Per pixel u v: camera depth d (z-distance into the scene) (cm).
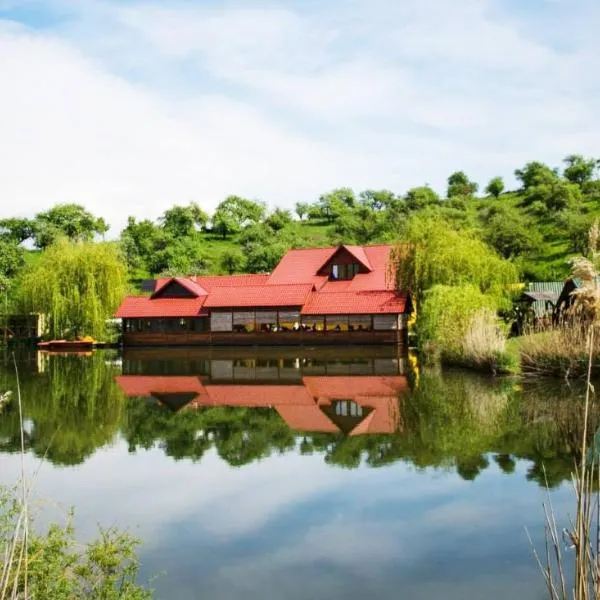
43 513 1189
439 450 1556
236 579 920
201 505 1231
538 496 1202
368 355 4216
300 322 5472
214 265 9856
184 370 3531
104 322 5731
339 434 1786
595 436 584
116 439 1808
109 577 720
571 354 2495
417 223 4822
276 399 2409
